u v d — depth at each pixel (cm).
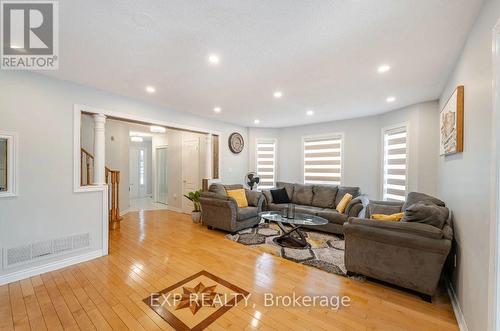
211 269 256
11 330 161
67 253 263
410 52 202
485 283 133
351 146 495
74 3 141
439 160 313
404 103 366
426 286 197
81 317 175
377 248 221
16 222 230
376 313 183
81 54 207
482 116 146
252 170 602
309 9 146
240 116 472
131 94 322
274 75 255
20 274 230
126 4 142
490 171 131
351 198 398
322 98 343
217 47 195
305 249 318
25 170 235
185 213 559
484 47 143
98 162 296
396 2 139
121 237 368
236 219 386
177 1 139
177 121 418
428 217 202
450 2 141
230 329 164
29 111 239
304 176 574
